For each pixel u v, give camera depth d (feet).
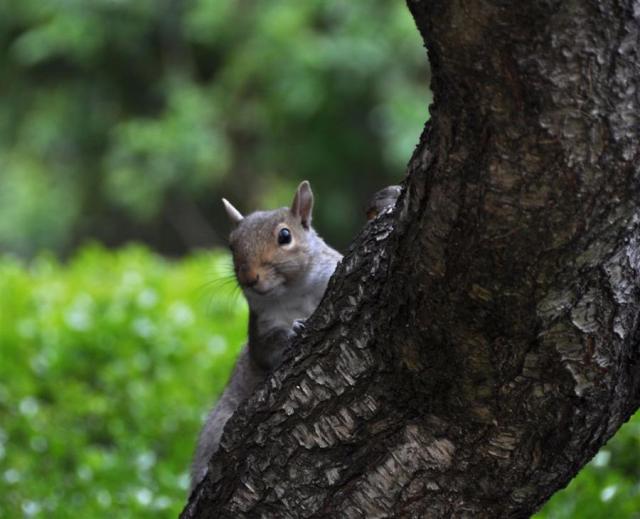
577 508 37.45
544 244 19.06
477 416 21.12
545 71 18.03
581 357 20.15
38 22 100.22
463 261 19.54
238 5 95.04
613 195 18.78
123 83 100.58
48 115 100.42
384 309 21.18
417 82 91.30
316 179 95.76
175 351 55.93
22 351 56.39
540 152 18.44
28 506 41.39
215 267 62.95
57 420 51.75
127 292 61.16
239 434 23.39
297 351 22.76
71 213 102.63
